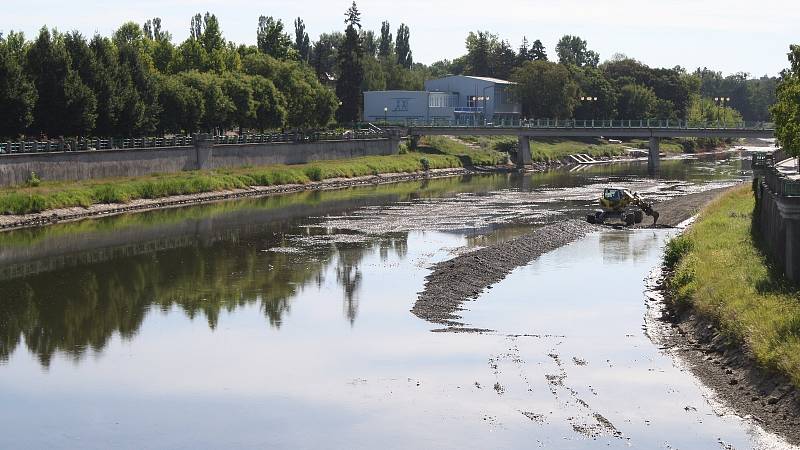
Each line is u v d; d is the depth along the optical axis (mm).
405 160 152750
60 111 101125
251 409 34562
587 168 168125
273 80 155375
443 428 32156
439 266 60750
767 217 56781
